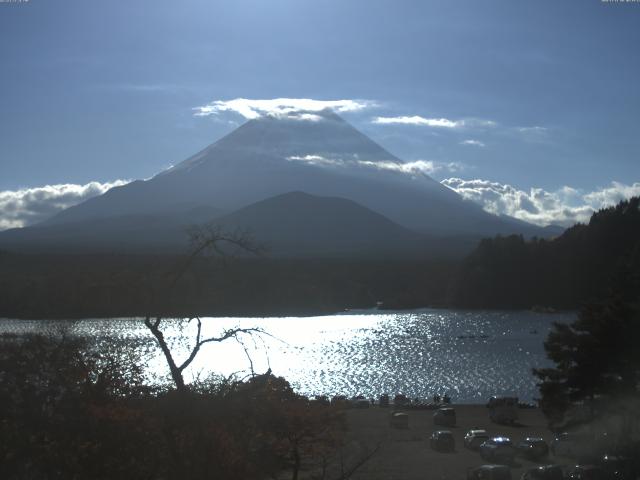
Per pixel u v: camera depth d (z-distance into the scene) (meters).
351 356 123.69
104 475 20.59
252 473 22.41
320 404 27.36
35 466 20.53
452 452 44.19
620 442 41.41
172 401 21.45
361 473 36.41
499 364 110.94
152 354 33.19
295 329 167.88
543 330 165.12
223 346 101.50
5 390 21.22
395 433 51.50
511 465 40.47
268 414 23.42
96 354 23.44
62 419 21.06
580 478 34.62
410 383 94.50
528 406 69.94
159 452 21.39
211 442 21.27
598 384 45.53
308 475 31.52
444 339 149.88
